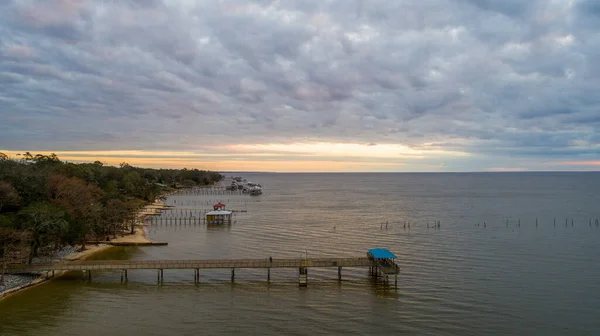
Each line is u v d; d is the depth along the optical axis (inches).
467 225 4950.8
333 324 1967.3
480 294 2347.4
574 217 5600.4
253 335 1859.0
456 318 2030.0
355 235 4281.5
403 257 3225.9
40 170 4057.6
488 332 1882.4
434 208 6924.2
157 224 5078.7
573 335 1856.5
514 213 6102.4
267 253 3440.0
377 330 1902.1
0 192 3034.0
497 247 3619.6
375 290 2420.0
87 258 3201.3
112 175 7411.4
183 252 3476.9
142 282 2564.0
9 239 2496.3
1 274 2522.1
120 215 4163.4
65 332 1870.1
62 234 2827.3
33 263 2733.8
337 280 2608.3
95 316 2048.5
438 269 2856.8
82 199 3693.4
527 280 2600.9
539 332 1884.8
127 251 3499.0
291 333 1876.2
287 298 2298.2
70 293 2353.6
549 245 3708.2
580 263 3031.5
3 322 1956.2
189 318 2034.9
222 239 4087.1
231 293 2379.4
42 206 2817.4
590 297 2305.6
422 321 1994.3
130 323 1974.7
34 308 2128.4
